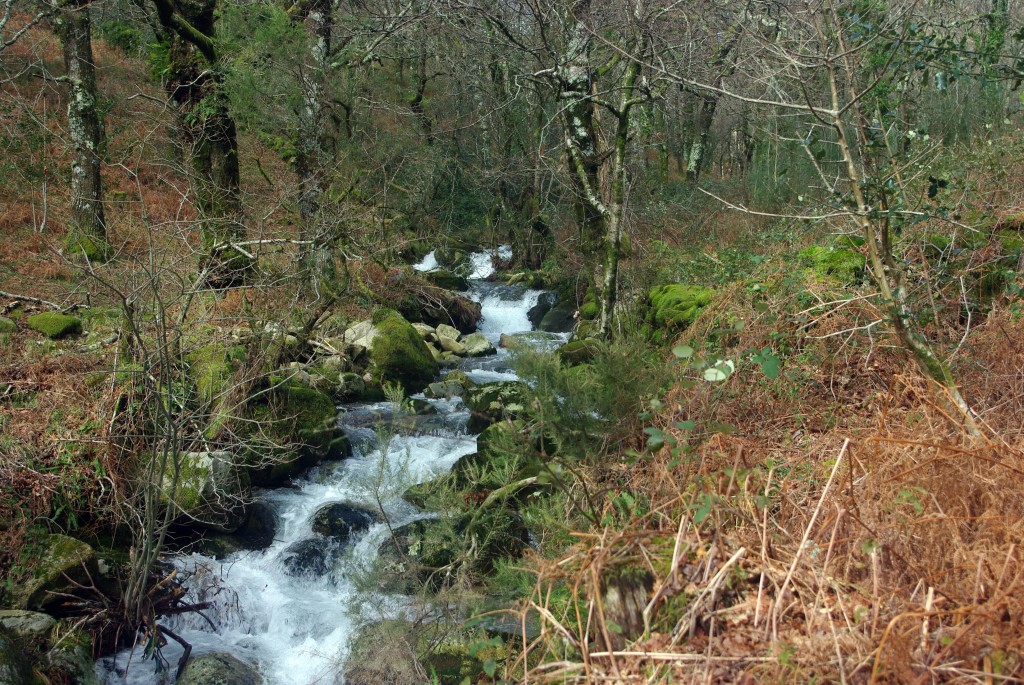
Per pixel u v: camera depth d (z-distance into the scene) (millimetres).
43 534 6066
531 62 13586
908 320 4703
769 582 3162
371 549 6660
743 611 3045
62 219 13438
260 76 12266
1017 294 5883
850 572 3213
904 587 3062
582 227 12328
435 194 21734
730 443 4277
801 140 4922
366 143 16328
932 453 3648
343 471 8562
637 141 16875
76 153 13750
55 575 5789
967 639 2697
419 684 4820
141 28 17594
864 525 3201
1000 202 7348
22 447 6629
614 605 3250
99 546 6465
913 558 3197
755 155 21062
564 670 3164
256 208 10586
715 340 6664
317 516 7391
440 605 5195
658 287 10656
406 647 5023
